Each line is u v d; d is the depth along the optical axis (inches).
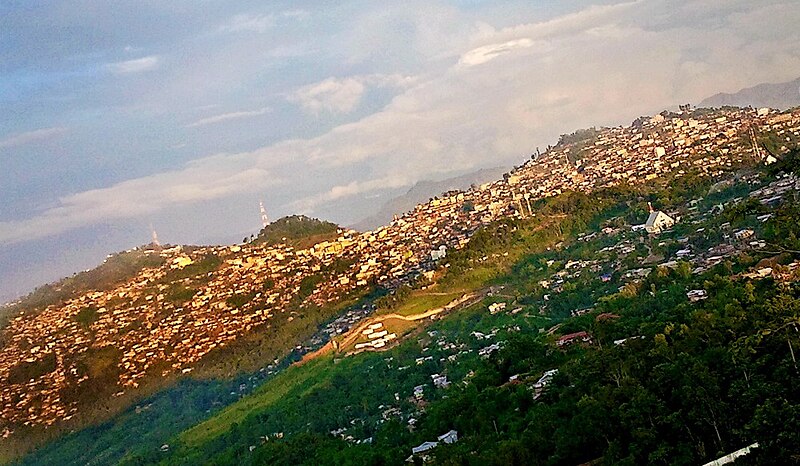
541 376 3356.3
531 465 2444.6
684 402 2207.2
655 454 2118.6
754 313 2593.5
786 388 2070.6
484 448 2647.6
